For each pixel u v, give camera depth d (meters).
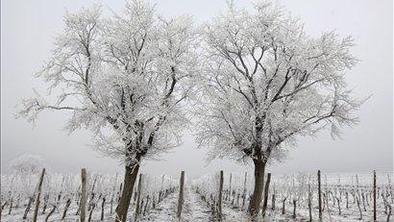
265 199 20.20
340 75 19.06
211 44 20.62
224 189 45.62
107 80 16.91
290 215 23.44
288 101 19.75
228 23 20.19
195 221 20.50
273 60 20.42
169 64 17.47
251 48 20.33
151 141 17.41
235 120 19.20
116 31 19.08
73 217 23.09
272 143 18.89
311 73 19.17
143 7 19.00
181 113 18.75
